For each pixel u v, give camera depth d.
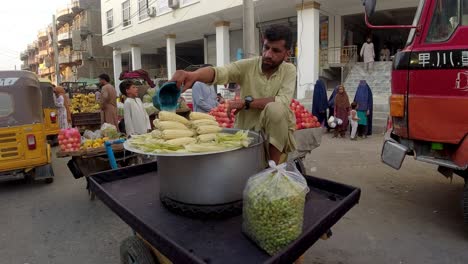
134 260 2.27
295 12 16.16
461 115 3.44
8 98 5.74
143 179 2.92
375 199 4.79
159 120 2.24
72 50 43.78
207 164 2.03
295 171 1.99
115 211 2.24
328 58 15.80
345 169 6.40
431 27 3.61
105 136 5.68
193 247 1.82
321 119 10.71
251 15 8.06
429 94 3.63
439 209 4.39
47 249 3.71
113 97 7.66
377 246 3.51
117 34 25.50
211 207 2.08
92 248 3.71
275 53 2.33
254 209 1.76
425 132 3.71
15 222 4.49
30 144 5.85
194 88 6.22
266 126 2.30
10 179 6.79
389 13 15.54
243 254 1.75
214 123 2.38
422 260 3.22
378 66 13.90
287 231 1.72
